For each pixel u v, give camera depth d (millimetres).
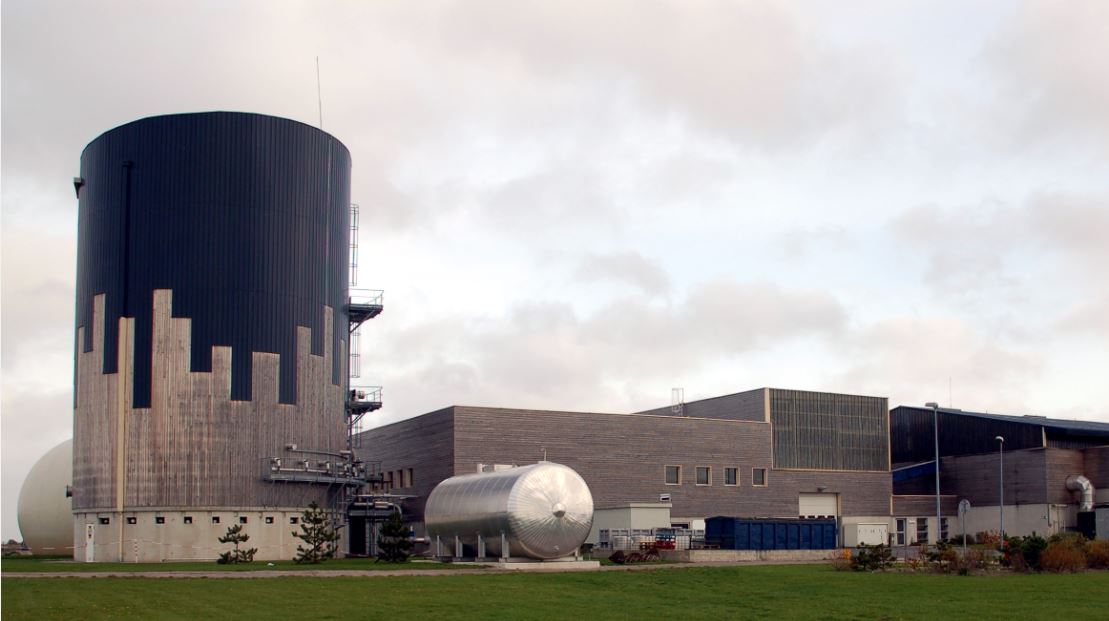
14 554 85188
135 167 65250
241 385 63875
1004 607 34250
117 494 63000
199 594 37250
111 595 36812
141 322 63844
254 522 63594
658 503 74438
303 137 68000
